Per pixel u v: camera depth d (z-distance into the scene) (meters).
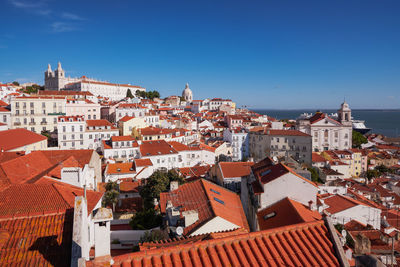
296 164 46.22
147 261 12.70
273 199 29.86
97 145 98.50
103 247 12.37
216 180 47.19
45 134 98.69
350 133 113.44
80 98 129.00
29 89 198.25
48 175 32.81
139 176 69.44
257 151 109.94
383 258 26.98
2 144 54.56
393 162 116.75
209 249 13.84
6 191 23.91
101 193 28.20
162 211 29.80
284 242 14.98
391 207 62.00
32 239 16.36
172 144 95.12
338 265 13.89
